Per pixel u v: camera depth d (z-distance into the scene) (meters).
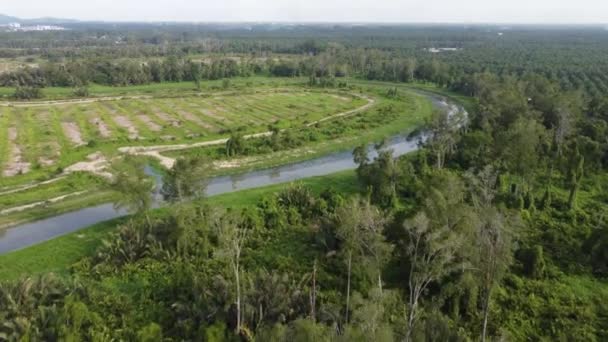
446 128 87.06
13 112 134.50
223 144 106.00
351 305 40.84
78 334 39.69
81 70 192.38
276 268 52.34
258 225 62.59
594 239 52.84
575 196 68.56
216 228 55.56
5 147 100.62
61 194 78.69
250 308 42.75
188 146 104.50
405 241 50.44
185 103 151.12
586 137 89.12
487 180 58.09
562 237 57.47
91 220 70.62
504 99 102.25
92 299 46.44
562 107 94.75
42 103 150.50
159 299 47.81
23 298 43.84
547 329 42.72
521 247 53.44
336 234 51.25
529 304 45.72
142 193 64.38
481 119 97.94
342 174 87.69
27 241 64.25
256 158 99.06
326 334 35.91
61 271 54.53
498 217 41.81
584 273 51.16
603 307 45.19
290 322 40.00
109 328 42.69
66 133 113.00
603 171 81.56
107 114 133.88
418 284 41.97
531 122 79.31
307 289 45.81
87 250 59.53
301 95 167.62
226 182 87.25
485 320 39.78
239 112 139.00
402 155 95.56
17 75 183.25
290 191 71.31
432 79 197.88
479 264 41.66
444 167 84.88
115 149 100.88
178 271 51.34
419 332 37.72
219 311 43.22
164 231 58.38
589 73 196.62
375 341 33.38
